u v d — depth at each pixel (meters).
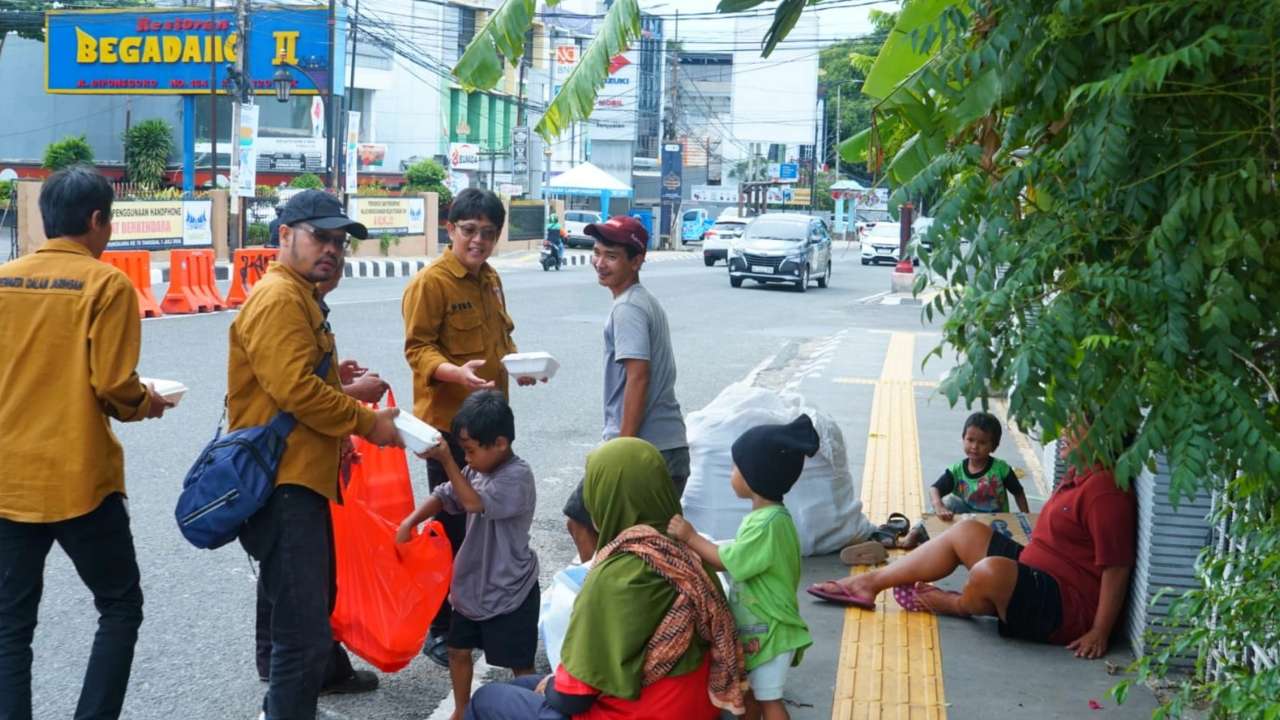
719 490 6.32
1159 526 4.76
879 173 3.87
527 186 53.66
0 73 45.38
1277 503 3.36
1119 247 2.97
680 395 12.53
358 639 4.55
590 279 30.16
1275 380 2.98
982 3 3.38
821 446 6.52
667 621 3.22
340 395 3.97
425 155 50.50
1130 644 5.14
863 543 6.55
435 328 5.04
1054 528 5.28
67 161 39.81
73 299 3.78
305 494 3.99
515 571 4.45
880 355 15.91
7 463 3.76
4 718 3.75
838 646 5.16
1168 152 2.90
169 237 26.89
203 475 3.89
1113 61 2.94
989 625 5.46
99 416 3.83
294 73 34.22
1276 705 2.96
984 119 3.43
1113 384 2.84
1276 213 2.84
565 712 3.29
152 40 34.59
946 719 4.42
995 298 2.89
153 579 6.00
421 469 8.63
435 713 4.59
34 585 3.87
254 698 4.65
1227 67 2.91
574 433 10.11
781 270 28.31
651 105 65.44
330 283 4.15
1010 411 2.83
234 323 4.00
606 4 4.62
